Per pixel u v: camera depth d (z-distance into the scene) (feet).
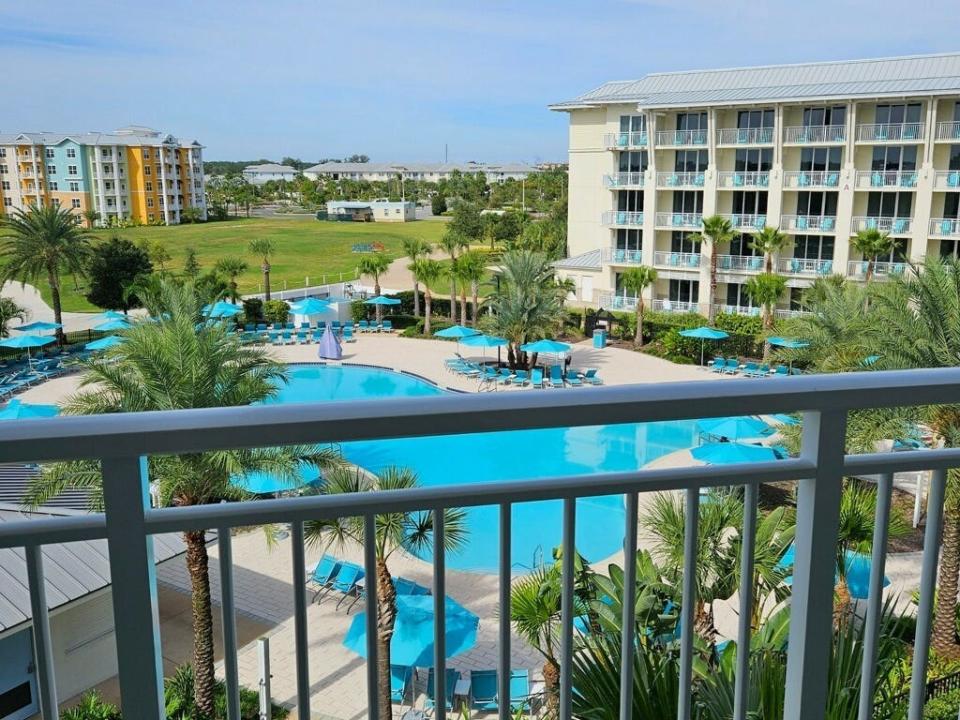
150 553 4.06
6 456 3.73
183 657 34.47
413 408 4.14
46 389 95.14
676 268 124.98
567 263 135.54
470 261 125.90
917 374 4.91
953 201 109.81
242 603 39.06
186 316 39.14
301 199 482.69
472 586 40.93
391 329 131.85
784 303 119.24
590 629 10.25
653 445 70.85
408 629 28.40
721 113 120.37
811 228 116.26
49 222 120.06
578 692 7.38
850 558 18.34
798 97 111.45
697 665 7.82
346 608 38.29
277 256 244.63
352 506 4.31
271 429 3.99
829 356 45.57
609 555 44.50
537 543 44.93
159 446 3.91
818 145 114.01
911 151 110.63
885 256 113.19
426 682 31.04
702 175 121.90
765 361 96.02
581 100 134.92
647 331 117.29
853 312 54.19
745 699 5.29
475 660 33.19
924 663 5.47
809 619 5.06
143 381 37.68
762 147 118.21
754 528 4.94
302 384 98.63
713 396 4.53
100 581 28.22
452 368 102.32
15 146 311.47
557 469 66.03
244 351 40.01
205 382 37.63
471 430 4.23
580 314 122.52
